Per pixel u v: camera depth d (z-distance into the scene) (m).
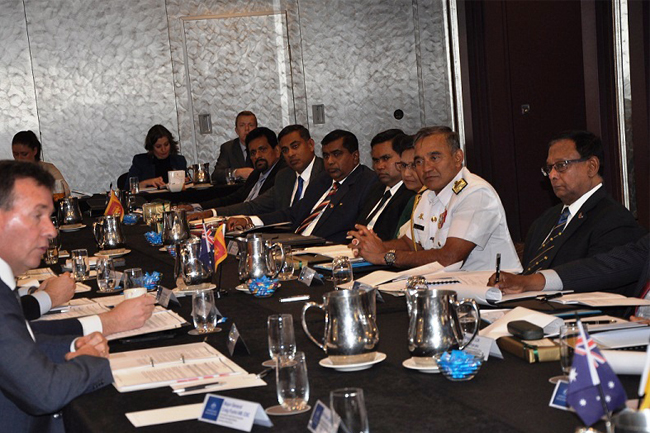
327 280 3.17
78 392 1.86
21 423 2.03
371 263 3.50
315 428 1.46
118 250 4.32
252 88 9.08
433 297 1.87
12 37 8.68
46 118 8.80
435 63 8.94
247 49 9.04
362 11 9.07
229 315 2.64
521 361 1.89
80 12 8.77
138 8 8.88
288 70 9.12
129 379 1.93
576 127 7.04
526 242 3.48
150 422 1.64
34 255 2.23
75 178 8.88
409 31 9.10
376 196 4.60
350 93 9.14
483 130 7.86
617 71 5.38
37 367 1.84
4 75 8.68
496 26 7.54
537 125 7.32
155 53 8.94
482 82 7.81
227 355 2.14
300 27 9.05
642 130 5.26
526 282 2.67
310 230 5.09
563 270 2.72
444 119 8.97
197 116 9.05
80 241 5.05
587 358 1.25
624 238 2.99
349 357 1.90
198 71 9.01
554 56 7.11
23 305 2.69
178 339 2.36
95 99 8.87
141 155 8.07
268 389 1.81
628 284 2.86
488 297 2.48
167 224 4.26
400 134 4.38
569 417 1.48
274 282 2.99
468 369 1.76
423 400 1.65
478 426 1.48
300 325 2.45
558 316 2.20
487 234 3.51
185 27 8.95
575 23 6.93
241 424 1.56
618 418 1.08
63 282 2.94
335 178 4.94
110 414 1.72
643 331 1.94
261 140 6.57
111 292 3.21
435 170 3.71
